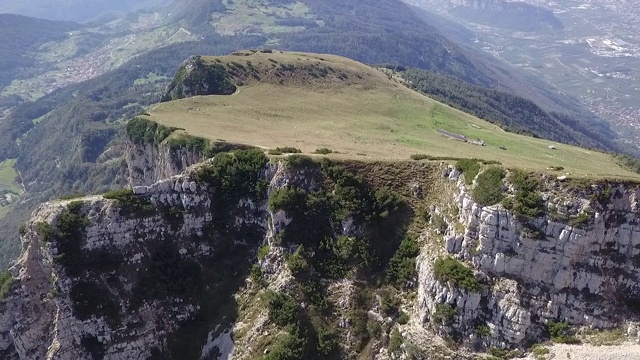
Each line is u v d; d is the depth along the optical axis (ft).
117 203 247.50
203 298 253.03
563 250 199.41
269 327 228.02
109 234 243.60
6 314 231.09
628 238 200.03
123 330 235.20
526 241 202.49
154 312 243.19
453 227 221.46
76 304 229.86
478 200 214.69
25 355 228.84
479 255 209.97
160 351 239.71
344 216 247.09
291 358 215.72
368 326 226.79
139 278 245.24
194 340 242.78
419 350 207.41
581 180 204.33
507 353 196.03
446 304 209.36
